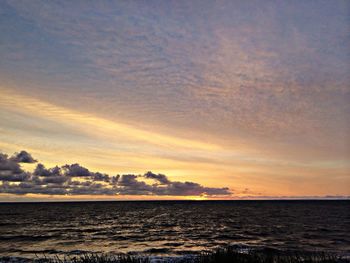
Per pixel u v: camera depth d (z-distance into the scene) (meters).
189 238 37.56
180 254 25.95
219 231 44.69
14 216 85.88
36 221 68.06
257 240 34.91
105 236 41.06
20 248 31.84
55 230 49.22
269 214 85.94
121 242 35.31
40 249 31.00
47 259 24.45
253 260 15.19
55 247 32.31
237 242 33.47
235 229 47.16
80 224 59.91
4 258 25.31
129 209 132.88
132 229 49.44
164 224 57.97
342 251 26.66
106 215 89.94
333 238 35.97
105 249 30.41
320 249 27.97
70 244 34.38
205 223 59.00
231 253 15.96
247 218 71.31
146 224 58.41
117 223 61.53
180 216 81.94
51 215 90.56
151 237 39.12
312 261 17.22
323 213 88.56
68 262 19.84
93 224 59.59
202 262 15.39
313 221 60.59
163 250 28.66
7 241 37.34
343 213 88.19
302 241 33.72
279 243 32.19
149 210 121.94
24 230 49.59
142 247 31.17
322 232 42.16
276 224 54.94
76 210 124.44
